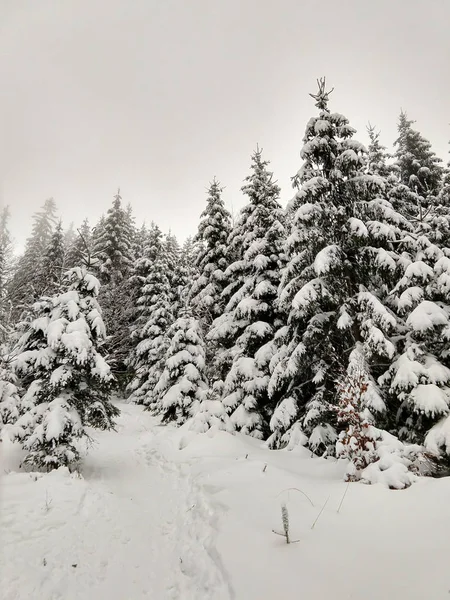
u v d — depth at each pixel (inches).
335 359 390.3
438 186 693.9
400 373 339.6
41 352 408.8
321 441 393.7
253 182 639.8
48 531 231.9
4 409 442.9
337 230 433.7
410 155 741.9
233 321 620.7
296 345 467.8
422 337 359.9
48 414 376.8
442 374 330.6
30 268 1210.0
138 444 563.8
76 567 196.1
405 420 391.2
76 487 315.9
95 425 439.5
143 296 1063.0
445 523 179.5
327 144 441.1
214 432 496.7
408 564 157.4
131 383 1039.6
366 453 277.3
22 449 390.3
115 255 1121.4
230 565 186.7
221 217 766.5
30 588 173.5
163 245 1147.9
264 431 541.3
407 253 420.5
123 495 331.6
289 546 193.0
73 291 445.1
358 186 435.2
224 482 323.6
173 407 700.7
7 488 287.0
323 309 462.3
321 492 261.3
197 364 706.2
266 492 281.7
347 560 171.0
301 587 158.2
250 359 544.1
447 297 358.9
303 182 469.1
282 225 586.2
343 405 301.1
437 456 270.5
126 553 216.8
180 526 257.3
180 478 377.4
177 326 740.0
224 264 742.5
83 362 390.9
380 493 228.8
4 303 771.4
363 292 397.7
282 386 478.6
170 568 200.1
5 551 199.0
